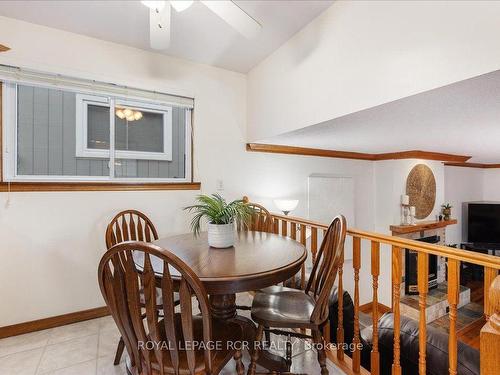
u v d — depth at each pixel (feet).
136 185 8.43
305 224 7.21
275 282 4.33
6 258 6.83
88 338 6.77
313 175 12.26
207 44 8.27
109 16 6.88
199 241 6.24
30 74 7.09
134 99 8.59
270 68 8.87
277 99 8.50
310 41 7.02
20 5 6.40
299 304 5.03
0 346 6.41
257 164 10.78
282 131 8.23
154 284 3.24
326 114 6.42
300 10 6.52
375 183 14.47
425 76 4.31
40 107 7.54
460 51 3.86
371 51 5.25
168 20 4.78
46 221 7.27
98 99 8.29
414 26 4.47
